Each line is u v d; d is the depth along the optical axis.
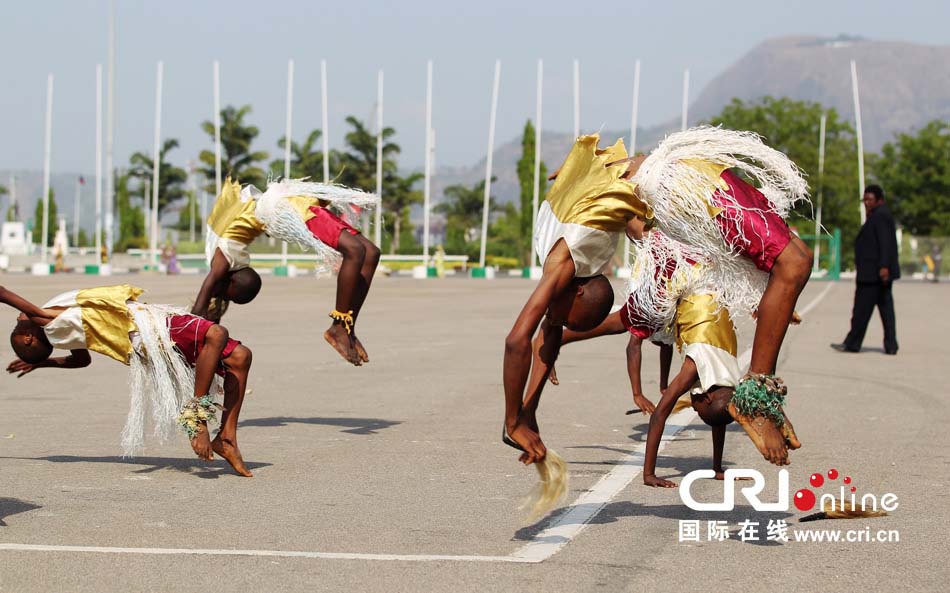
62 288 38.75
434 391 13.73
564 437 10.38
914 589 5.75
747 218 6.62
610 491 8.02
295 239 10.32
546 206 6.78
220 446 8.58
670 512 7.42
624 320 8.39
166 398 8.52
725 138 6.82
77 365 8.86
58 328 8.47
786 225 6.75
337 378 15.03
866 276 19.08
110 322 8.46
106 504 7.58
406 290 44.41
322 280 52.81
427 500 7.73
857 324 19.31
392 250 85.38
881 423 11.36
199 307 10.45
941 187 82.50
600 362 17.16
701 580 5.87
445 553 6.35
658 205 6.76
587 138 6.68
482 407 12.37
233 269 10.59
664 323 8.09
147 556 6.26
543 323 6.78
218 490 8.06
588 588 5.71
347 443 10.08
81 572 5.95
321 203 10.61
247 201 10.44
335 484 8.27
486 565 6.11
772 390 6.50
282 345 19.56
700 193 6.65
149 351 8.45
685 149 6.80
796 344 20.94
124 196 113.25
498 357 17.84
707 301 7.71
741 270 7.02
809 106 81.88
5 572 5.94
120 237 112.94
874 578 5.95
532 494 6.50
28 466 8.93
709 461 9.19
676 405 8.59
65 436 10.36
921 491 8.09
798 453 9.62
